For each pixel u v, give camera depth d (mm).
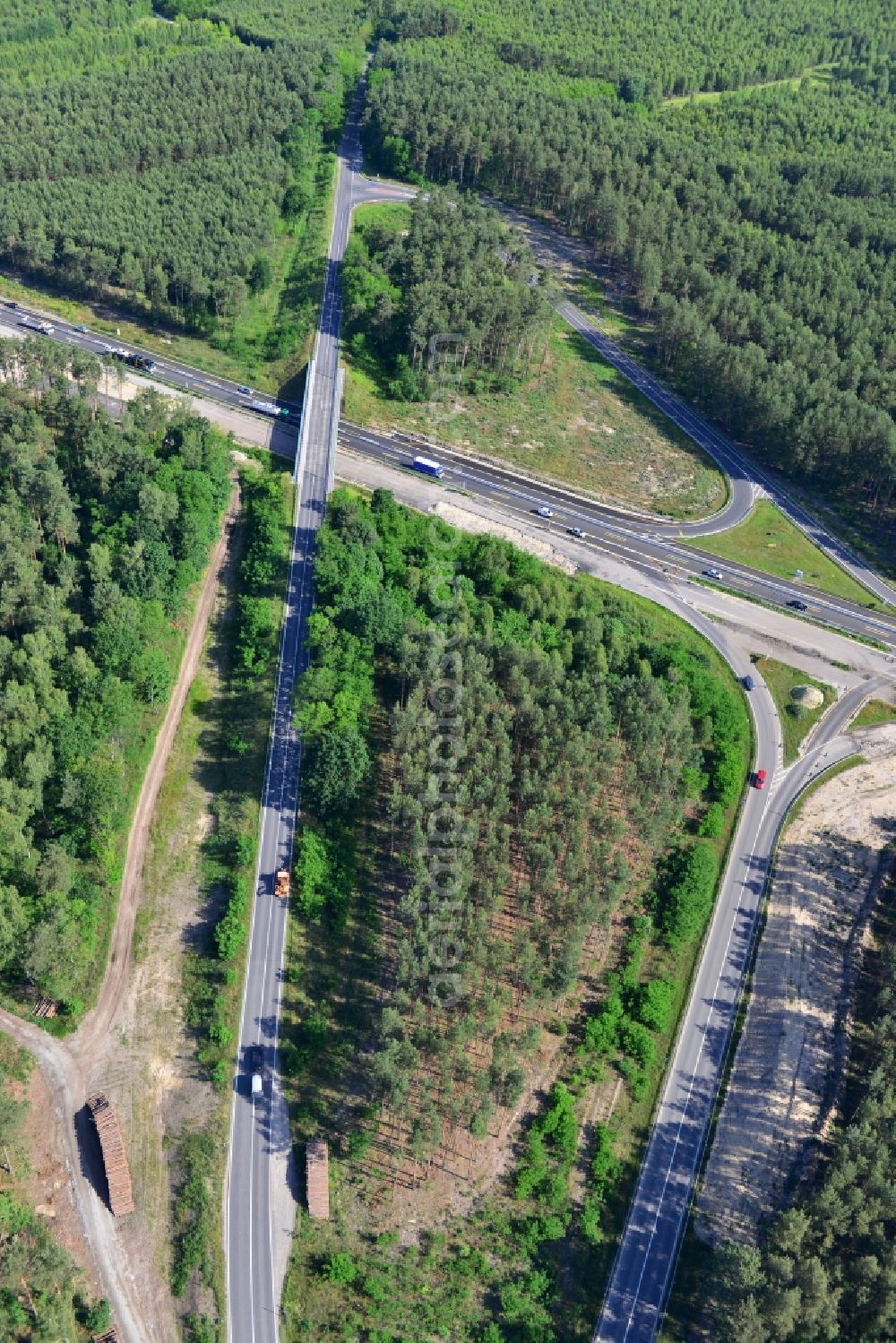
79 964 154125
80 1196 137500
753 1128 154500
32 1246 130375
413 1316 132375
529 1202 143375
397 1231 138750
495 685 192125
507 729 188375
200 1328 128250
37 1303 125000
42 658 183375
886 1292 126938
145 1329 128375
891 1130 143125
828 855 193625
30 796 164250
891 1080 152500
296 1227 137500
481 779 177000
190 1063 151125
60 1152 141125
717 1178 149375
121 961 161125
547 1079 155875
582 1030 161500
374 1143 145750
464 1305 134000
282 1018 156625
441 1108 148000
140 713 191125
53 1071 148375
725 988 171875
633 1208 145500
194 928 166125
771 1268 129875
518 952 160000
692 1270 140375
